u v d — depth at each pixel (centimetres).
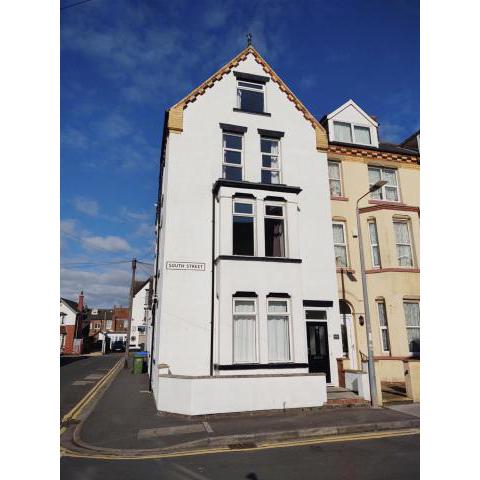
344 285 1523
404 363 1209
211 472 630
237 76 1520
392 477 593
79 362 3266
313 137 1549
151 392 1473
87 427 920
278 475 611
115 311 7294
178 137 1373
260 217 1289
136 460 703
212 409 1002
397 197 1741
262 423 926
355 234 1596
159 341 1194
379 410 1054
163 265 1262
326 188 1506
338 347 1345
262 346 1170
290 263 1262
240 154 1459
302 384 1079
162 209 1571
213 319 1233
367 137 1822
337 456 704
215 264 1265
